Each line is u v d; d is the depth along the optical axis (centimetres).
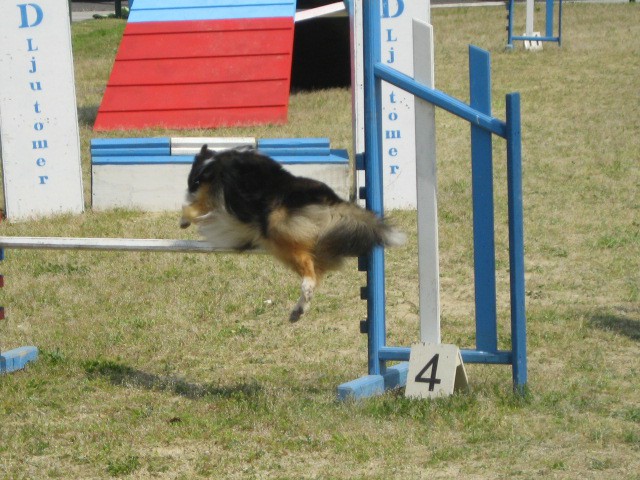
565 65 2745
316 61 2903
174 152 1608
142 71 2262
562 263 1314
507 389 846
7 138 1590
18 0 1562
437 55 2953
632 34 3170
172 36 2328
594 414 799
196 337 1066
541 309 1123
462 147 2025
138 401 867
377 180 856
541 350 995
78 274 1298
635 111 2245
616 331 1045
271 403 837
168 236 1429
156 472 705
